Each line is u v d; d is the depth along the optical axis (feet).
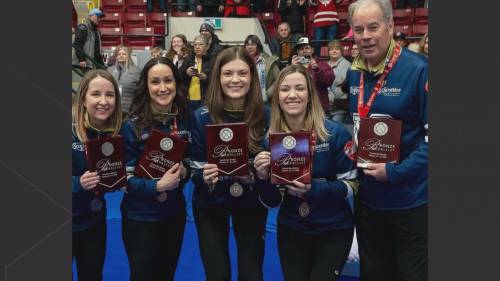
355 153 7.79
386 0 7.41
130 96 13.88
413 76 7.43
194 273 10.12
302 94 7.59
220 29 21.48
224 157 7.78
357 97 7.97
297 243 7.97
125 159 8.27
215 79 7.95
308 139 7.59
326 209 7.86
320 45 14.78
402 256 8.07
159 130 8.31
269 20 22.04
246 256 7.94
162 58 8.25
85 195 8.36
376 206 8.07
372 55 7.47
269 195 7.89
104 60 21.07
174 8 26.11
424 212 7.97
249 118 7.98
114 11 27.25
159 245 8.73
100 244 8.66
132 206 8.48
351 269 10.17
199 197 8.25
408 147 7.70
